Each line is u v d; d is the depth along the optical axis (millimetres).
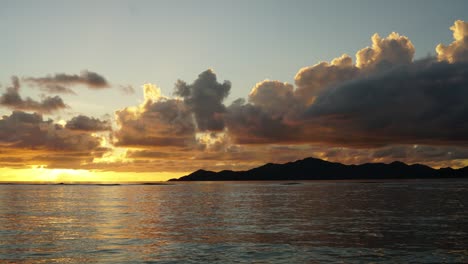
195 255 41094
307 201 116250
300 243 46688
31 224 64562
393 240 47875
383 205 96875
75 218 73438
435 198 121500
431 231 54344
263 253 41688
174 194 174875
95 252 42750
